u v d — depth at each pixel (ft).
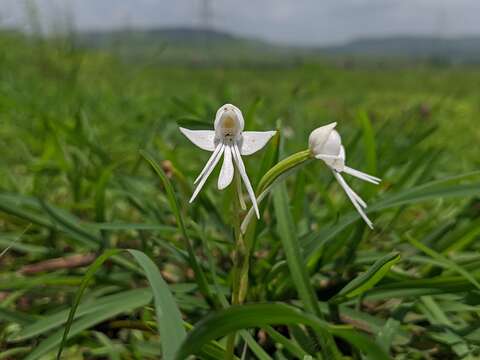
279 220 0.39
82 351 0.38
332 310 0.40
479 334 0.37
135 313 0.42
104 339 0.37
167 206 0.63
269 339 0.40
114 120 1.13
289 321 0.22
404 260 0.48
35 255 0.54
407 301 0.41
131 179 0.68
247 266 0.30
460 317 0.43
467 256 0.50
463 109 1.88
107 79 1.70
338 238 0.45
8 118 0.98
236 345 0.37
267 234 0.53
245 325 0.22
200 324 0.21
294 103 1.05
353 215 0.42
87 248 0.55
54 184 0.74
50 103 1.13
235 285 0.30
